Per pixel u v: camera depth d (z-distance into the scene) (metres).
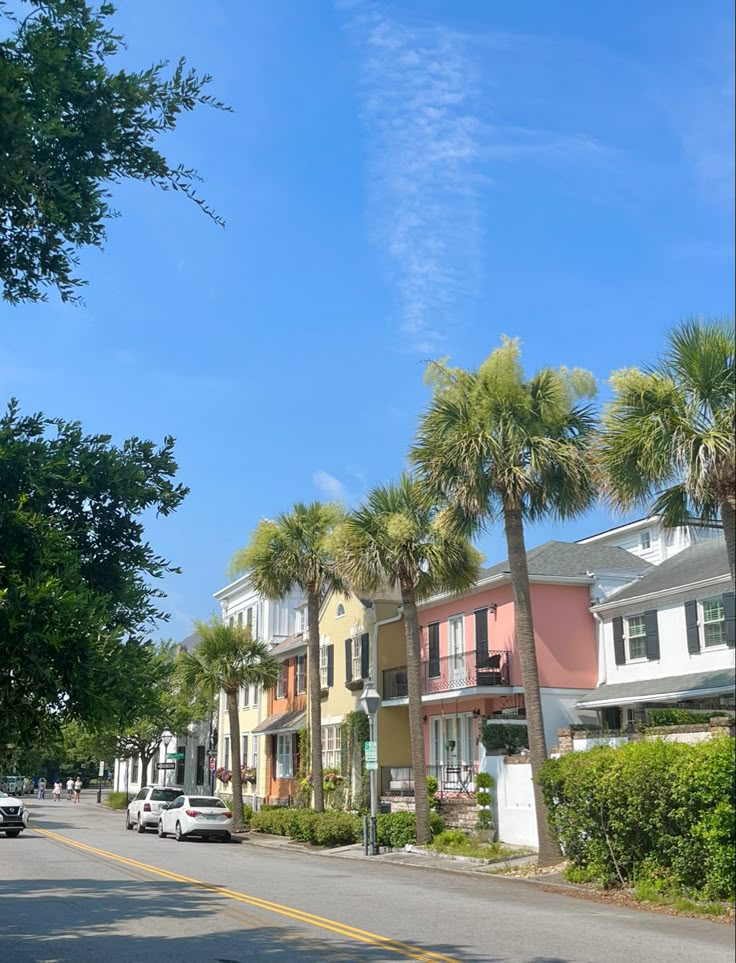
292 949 10.98
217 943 11.43
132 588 6.81
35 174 6.24
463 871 21.41
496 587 31.56
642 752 16.52
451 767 31.19
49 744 6.29
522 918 13.84
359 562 26.52
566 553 32.69
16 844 29.97
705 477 16.88
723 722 19.08
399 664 36.62
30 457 6.14
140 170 7.15
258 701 48.53
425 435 22.31
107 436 6.74
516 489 21.27
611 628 29.56
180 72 7.07
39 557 5.78
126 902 15.52
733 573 16.94
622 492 18.08
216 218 7.38
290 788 42.41
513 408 21.70
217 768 51.81
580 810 17.95
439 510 23.66
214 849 29.11
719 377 17.23
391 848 26.64
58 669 5.76
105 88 6.82
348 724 36.50
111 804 61.47
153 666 6.91
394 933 12.30
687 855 15.43
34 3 6.77
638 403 17.72
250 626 39.97
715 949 11.12
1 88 5.89
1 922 13.25
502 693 29.64
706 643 25.86
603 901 16.02
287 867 22.58
